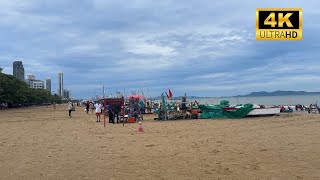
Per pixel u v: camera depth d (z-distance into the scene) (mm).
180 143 17656
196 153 14391
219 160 12695
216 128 26203
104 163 12586
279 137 19359
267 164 11766
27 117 48938
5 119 44281
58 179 10242
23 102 119188
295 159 12555
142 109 50031
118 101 34094
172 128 26828
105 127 28984
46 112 69375
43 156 14367
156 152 14867
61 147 17000
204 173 10625
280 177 9898
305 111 52094
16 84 97562
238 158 13023
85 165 12273
